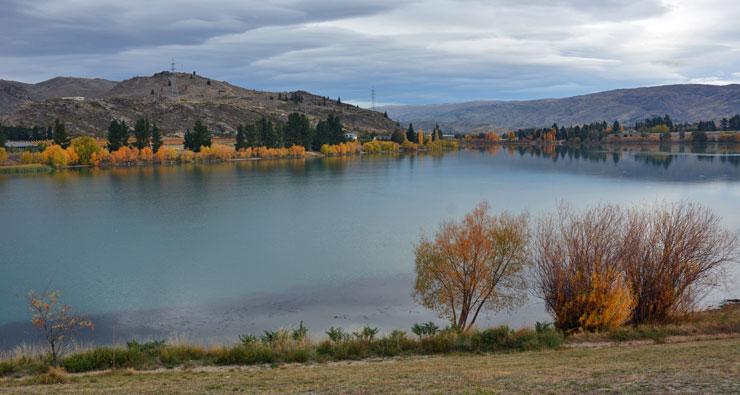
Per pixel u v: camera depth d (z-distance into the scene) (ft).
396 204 323.37
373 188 403.75
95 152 591.78
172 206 321.73
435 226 251.60
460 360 78.38
